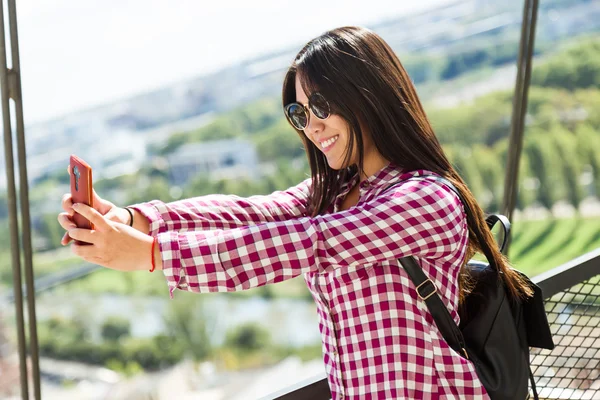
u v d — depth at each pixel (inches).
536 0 75.9
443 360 45.6
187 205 52.0
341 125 46.8
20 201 57.2
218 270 40.0
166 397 918.4
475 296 48.8
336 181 52.2
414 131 46.4
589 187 863.7
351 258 41.8
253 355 941.8
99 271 930.1
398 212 42.4
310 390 56.1
